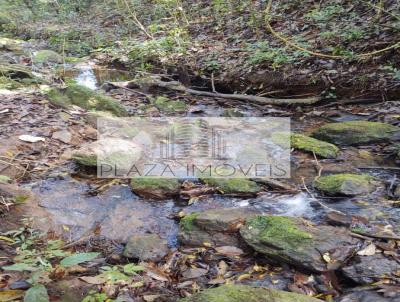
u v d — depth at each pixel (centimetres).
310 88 504
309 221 257
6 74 574
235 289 192
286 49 554
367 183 297
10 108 434
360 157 352
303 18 626
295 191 300
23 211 276
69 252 238
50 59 732
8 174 321
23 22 1067
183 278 220
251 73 548
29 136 370
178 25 764
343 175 306
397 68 471
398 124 402
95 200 297
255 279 217
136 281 215
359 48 511
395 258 220
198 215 263
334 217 261
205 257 236
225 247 241
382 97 462
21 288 204
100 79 648
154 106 495
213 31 722
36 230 259
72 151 359
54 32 935
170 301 203
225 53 619
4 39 884
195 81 600
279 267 224
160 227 269
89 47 821
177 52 659
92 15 1073
